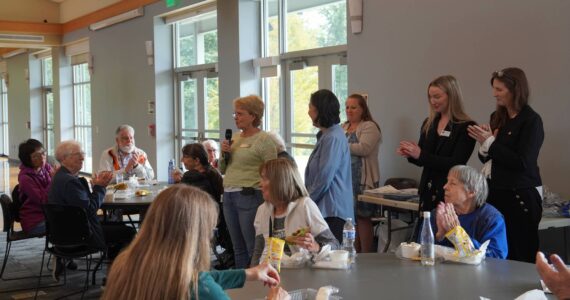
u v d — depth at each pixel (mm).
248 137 4191
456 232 2426
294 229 2828
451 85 3268
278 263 2354
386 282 2180
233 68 7398
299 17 6750
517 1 4035
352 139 4480
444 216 2502
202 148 4895
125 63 10328
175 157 9500
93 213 4262
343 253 2426
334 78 6258
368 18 5359
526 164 3014
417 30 4859
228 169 4242
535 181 3062
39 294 4637
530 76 3965
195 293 1509
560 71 3766
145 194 5016
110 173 4402
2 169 15266
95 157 11891
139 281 1463
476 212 2623
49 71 15695
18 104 17031
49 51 15188
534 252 3082
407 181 4855
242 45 7297
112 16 10602
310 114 3590
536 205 3062
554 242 3549
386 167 5250
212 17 8430
